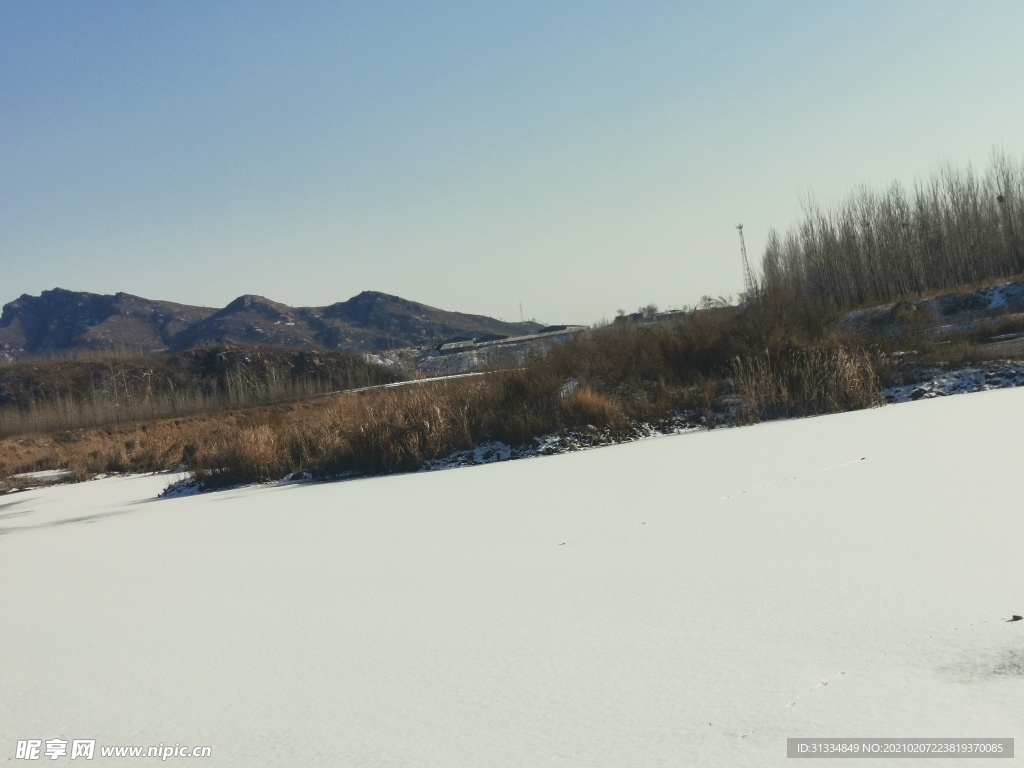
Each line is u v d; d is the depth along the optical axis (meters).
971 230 50.00
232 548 9.79
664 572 6.39
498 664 4.83
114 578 8.79
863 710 3.70
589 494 10.63
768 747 3.45
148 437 32.09
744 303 26.45
